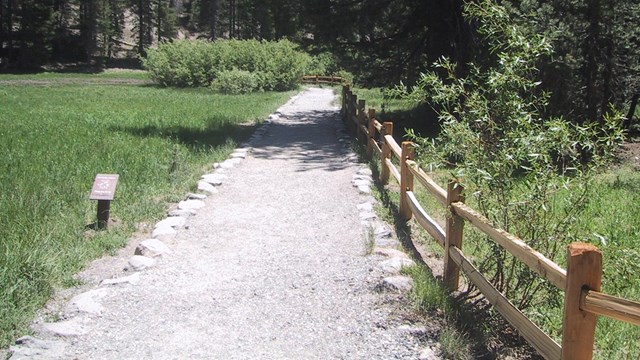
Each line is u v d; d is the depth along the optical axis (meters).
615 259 4.52
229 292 5.40
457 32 15.44
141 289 5.38
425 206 8.50
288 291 5.43
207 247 6.69
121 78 54.19
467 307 4.91
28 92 31.69
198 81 39.47
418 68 17.83
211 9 90.62
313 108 25.78
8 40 69.00
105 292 5.19
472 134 4.94
